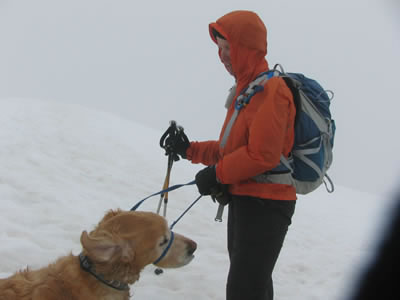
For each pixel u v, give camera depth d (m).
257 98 2.77
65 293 2.40
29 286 2.37
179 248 2.68
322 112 3.02
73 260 2.53
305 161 2.94
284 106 2.69
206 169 2.99
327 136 2.97
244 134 2.85
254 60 2.90
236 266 2.92
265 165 2.68
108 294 2.47
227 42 3.02
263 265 2.88
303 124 2.89
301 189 3.04
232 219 3.21
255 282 2.88
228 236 3.26
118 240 2.38
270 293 3.42
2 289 2.35
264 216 2.89
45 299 2.32
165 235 2.61
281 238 2.94
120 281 2.46
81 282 2.43
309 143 2.91
